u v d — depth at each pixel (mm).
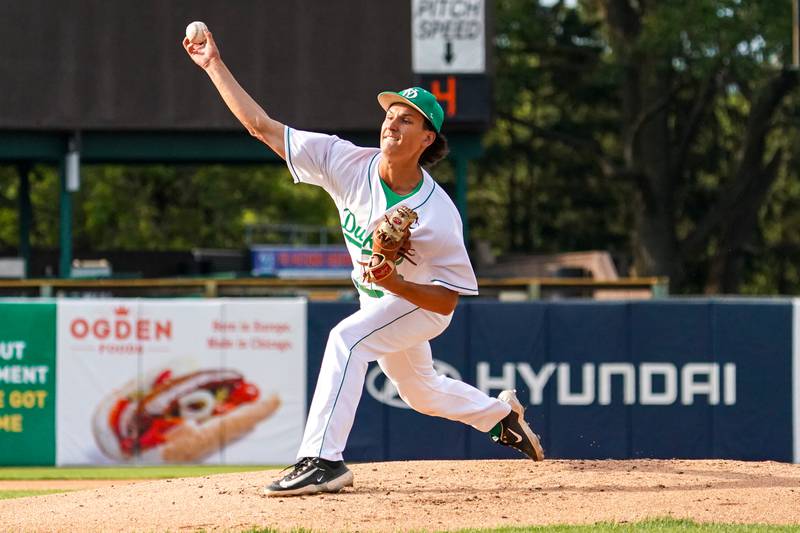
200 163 69188
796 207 122562
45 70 61781
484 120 61719
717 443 41500
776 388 41469
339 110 61938
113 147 63875
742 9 81562
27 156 63375
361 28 62000
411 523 17641
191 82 62312
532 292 47812
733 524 17719
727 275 100062
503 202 132875
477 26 61938
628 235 127312
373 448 41500
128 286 47500
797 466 22891
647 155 96375
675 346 41750
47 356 41250
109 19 62000
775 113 100125
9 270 67062
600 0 94938
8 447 41031
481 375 41781
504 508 18703
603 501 19250
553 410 41781
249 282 47312
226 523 17578
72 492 21281
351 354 18781
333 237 127438
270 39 62031
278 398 41344
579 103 117812
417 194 18281
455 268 18297
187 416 41250
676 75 97750
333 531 17125
